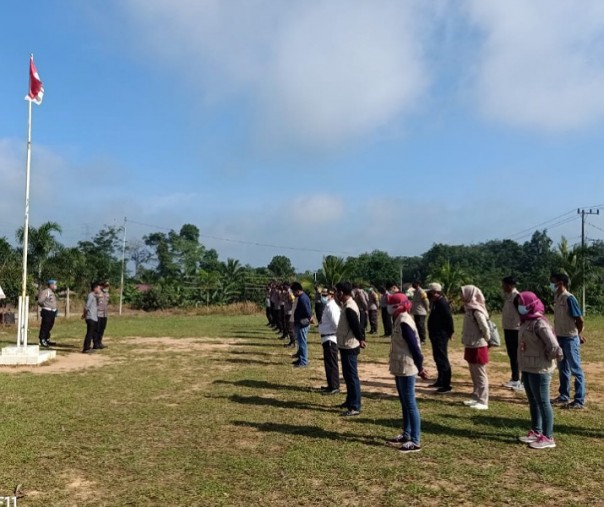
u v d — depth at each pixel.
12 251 23.02
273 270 57.62
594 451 5.91
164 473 5.23
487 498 4.64
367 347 14.92
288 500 4.61
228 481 5.02
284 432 6.60
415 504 4.53
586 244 35.66
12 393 8.73
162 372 10.74
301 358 11.58
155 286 40.12
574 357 8.09
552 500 4.61
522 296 6.30
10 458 5.61
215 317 30.03
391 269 53.31
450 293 35.31
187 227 65.69
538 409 6.22
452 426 6.89
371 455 5.75
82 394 8.68
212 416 7.34
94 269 31.84
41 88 12.23
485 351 7.98
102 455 5.74
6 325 21.55
